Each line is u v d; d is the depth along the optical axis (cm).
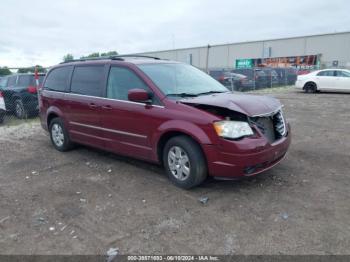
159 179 503
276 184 472
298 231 349
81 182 503
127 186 481
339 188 455
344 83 1908
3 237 354
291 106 1325
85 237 349
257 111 428
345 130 822
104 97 552
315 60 4500
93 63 591
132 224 373
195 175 438
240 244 329
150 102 479
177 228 361
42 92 702
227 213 391
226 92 540
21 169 573
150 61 551
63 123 646
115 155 637
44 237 352
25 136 837
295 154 612
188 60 5866
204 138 420
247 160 409
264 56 5206
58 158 632
